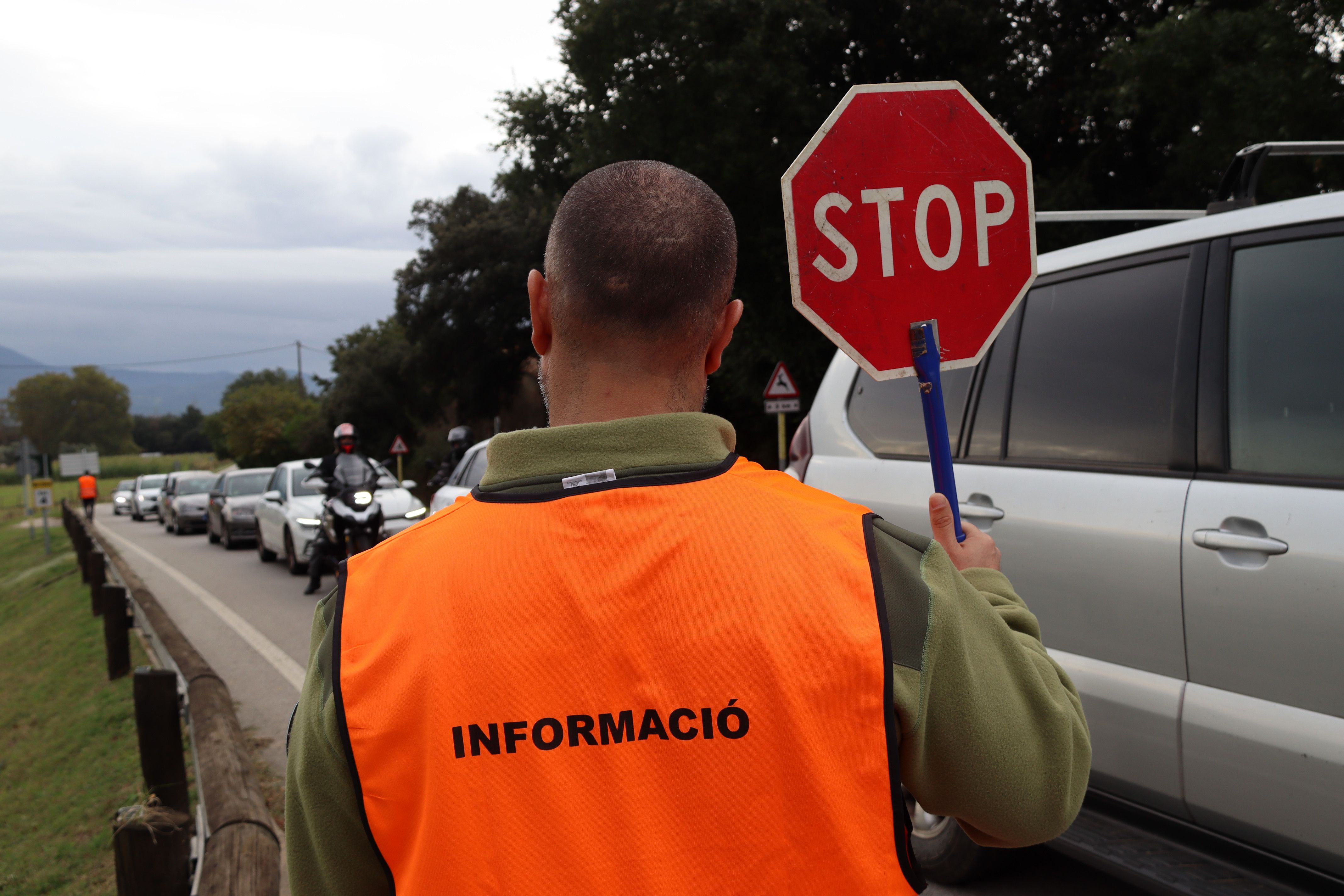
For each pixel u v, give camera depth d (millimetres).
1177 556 2385
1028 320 3074
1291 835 2131
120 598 8227
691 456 977
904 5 15352
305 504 13336
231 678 7535
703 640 884
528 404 31500
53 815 5824
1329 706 2059
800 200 1333
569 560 921
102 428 127438
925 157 1363
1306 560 2111
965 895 3129
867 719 866
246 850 2684
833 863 853
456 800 871
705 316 1042
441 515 1017
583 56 16125
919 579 936
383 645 916
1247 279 2465
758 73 15055
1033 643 1082
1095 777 2598
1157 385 2598
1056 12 15250
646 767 874
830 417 3820
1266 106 10750
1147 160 14594
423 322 29812
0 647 12820
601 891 855
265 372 123750
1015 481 2912
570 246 1024
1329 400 2211
